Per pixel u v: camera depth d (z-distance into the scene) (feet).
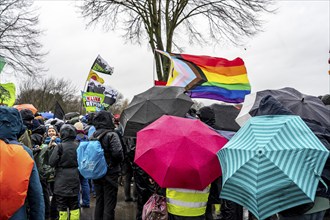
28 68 73.67
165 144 12.41
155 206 13.89
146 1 61.16
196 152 12.23
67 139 20.12
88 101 35.50
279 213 11.18
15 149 9.38
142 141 13.14
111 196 18.10
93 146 17.53
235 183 10.66
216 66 26.37
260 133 10.96
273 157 10.16
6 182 8.89
